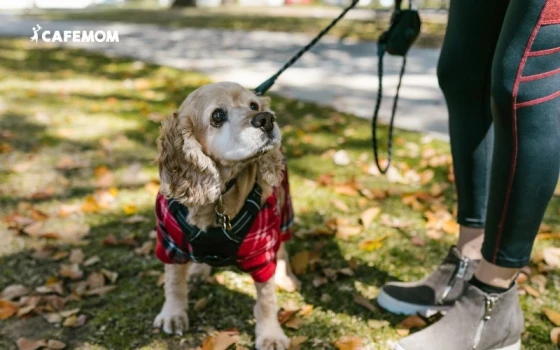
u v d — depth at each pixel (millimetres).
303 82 6945
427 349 2031
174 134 2078
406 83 6797
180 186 2023
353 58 8781
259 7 27562
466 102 2129
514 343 2053
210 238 2012
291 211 2488
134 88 6836
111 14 21469
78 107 5844
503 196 1832
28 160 4211
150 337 2250
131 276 2705
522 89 1704
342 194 3586
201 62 8734
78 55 9812
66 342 2229
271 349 2137
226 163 2002
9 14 23156
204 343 2133
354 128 4914
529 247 1893
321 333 2250
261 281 2111
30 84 7098
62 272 2676
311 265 2732
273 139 1999
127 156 4332
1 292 2564
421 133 4754
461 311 2039
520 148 1765
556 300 2434
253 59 8945
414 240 2955
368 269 2727
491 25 1992
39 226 3135
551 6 1621
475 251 2285
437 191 3561
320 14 20125
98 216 3334
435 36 10953
